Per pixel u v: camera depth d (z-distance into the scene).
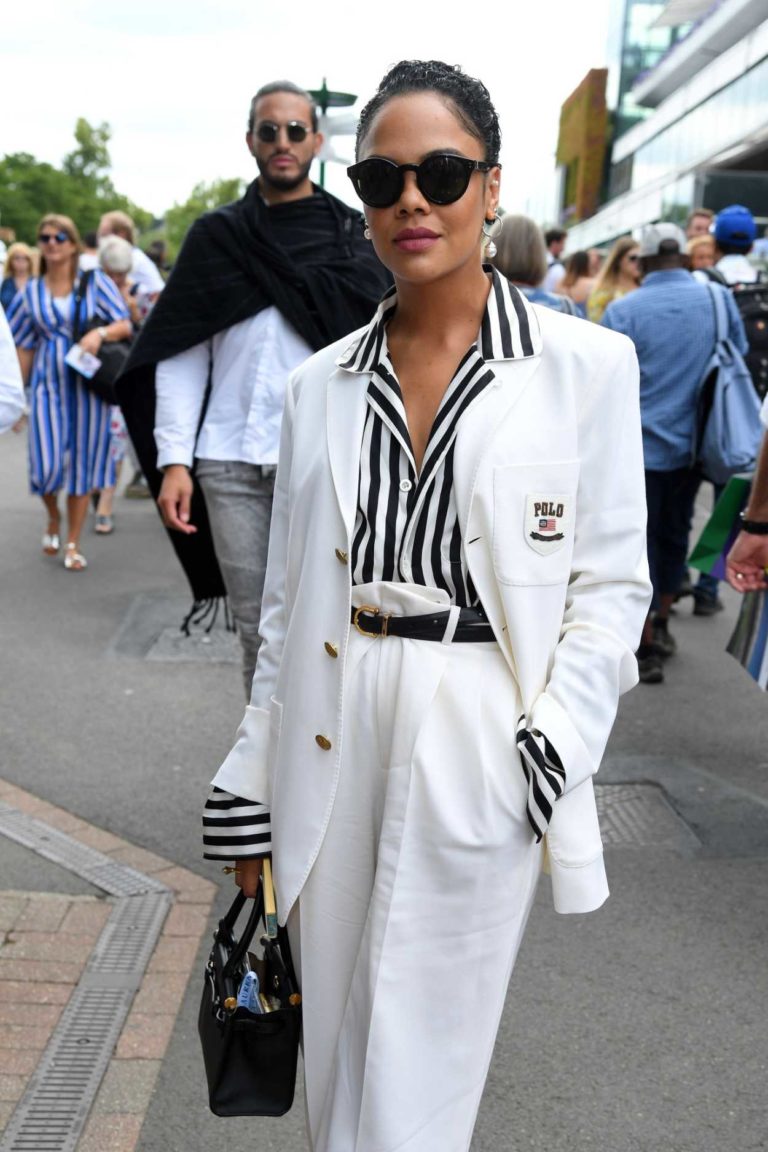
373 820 1.75
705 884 3.66
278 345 3.52
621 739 4.85
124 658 5.81
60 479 7.53
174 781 4.37
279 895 1.80
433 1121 1.73
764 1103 2.66
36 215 78.19
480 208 1.71
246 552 3.63
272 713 1.87
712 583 6.70
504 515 1.65
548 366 1.68
